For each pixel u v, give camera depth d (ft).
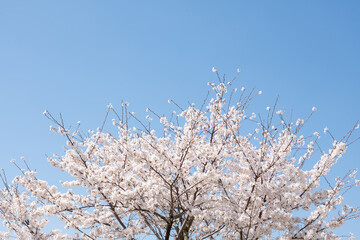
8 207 26.76
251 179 24.38
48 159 26.78
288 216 22.22
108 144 28.04
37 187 26.48
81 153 26.86
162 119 29.55
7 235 26.16
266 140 24.86
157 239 26.91
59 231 26.71
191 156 26.40
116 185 25.49
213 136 29.07
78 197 26.61
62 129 26.30
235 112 28.35
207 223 29.14
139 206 25.14
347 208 23.52
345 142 23.32
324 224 23.56
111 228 25.98
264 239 24.90
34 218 26.37
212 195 25.27
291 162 27.14
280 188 23.13
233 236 25.76
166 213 26.37
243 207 25.00
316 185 24.81
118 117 25.68
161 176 24.23
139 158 24.26
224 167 27.89
